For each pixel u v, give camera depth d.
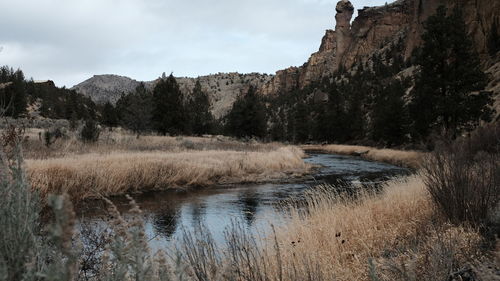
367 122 87.62
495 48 75.94
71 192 11.38
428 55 38.66
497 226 4.66
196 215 11.03
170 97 54.00
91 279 2.93
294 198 14.03
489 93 37.84
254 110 65.88
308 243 5.38
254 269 3.69
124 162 16.23
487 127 15.95
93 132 25.39
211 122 79.50
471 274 3.28
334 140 86.12
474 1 87.94
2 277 1.64
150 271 1.95
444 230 4.85
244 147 38.44
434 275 3.24
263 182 19.72
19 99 55.44
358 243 5.42
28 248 1.86
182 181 17.53
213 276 3.11
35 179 9.56
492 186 5.76
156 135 45.41
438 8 39.62
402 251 4.61
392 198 7.67
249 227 8.28
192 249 3.83
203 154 24.45
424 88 37.94
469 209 5.24
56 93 126.62
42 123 39.16
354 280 4.08
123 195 13.93
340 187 15.27
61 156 17.52
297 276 3.58
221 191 16.41
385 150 44.75
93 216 6.73
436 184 5.92
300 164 28.14
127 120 40.41
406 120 53.06
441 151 7.53
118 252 1.91
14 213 1.97
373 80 138.75
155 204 12.74
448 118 38.34
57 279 1.35
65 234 1.26
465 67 37.00
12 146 2.79
